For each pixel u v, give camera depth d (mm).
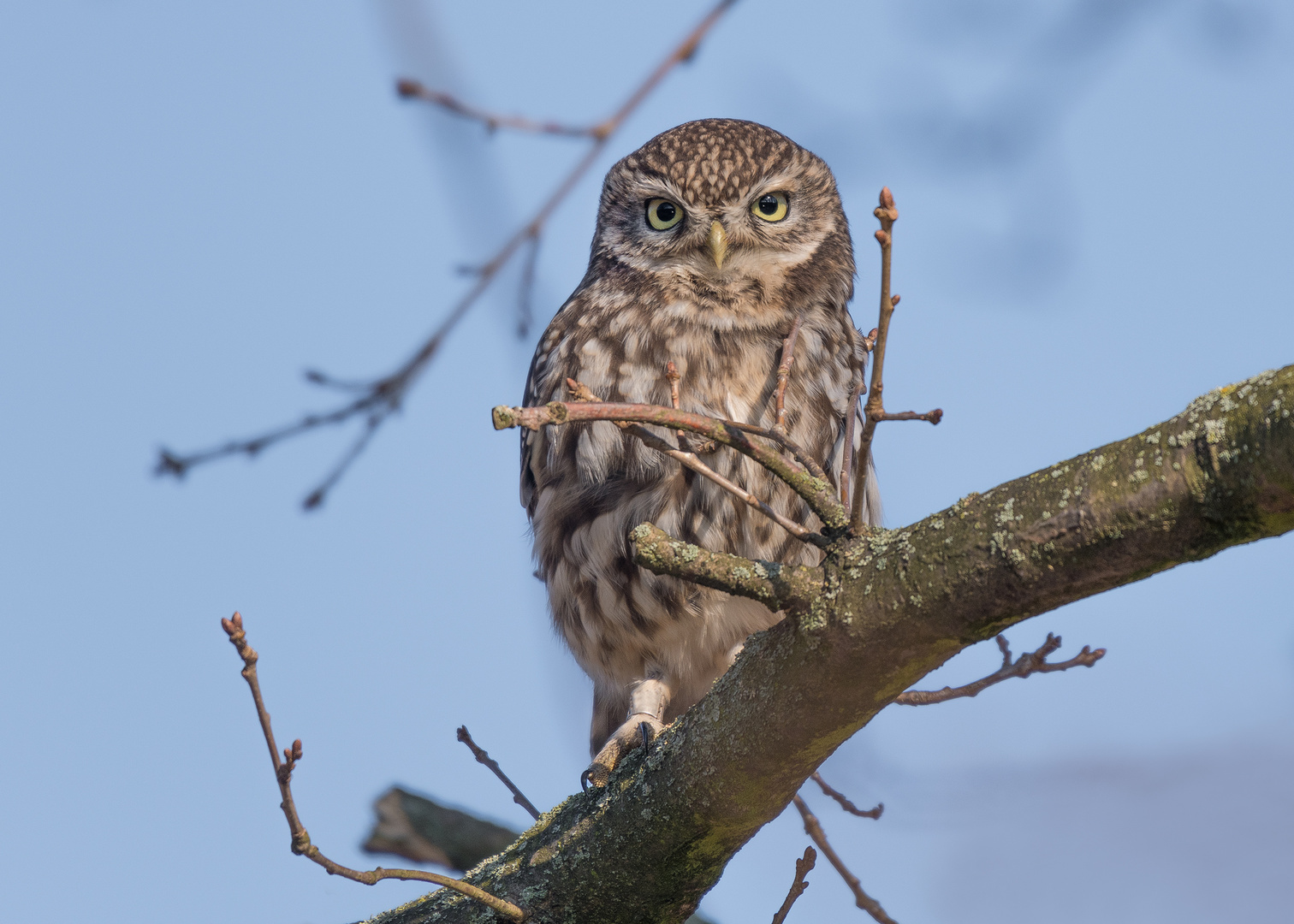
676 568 5711
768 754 6062
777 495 9258
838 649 5590
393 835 10898
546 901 7039
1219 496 4664
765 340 9930
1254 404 4594
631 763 7016
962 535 5258
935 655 5523
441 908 7320
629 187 10617
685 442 6355
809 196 10617
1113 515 4883
